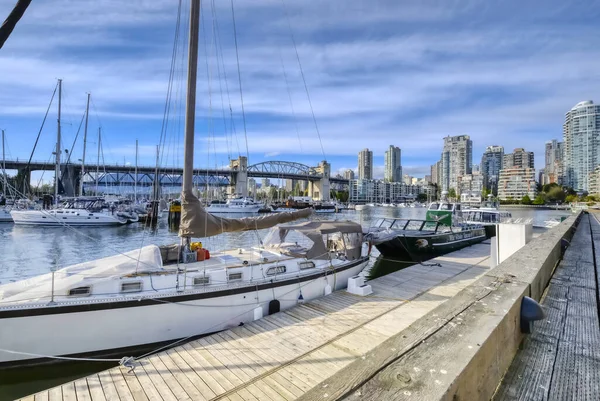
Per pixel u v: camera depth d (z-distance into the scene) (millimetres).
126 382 5121
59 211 34250
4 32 1745
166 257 8438
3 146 36000
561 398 1620
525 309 2133
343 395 1228
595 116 161500
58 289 6402
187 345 6367
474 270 12844
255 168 126312
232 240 25094
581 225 13211
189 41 8375
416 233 17750
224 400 4680
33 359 6090
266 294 8141
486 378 1574
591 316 2611
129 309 6590
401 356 1484
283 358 5875
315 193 133750
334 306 8555
